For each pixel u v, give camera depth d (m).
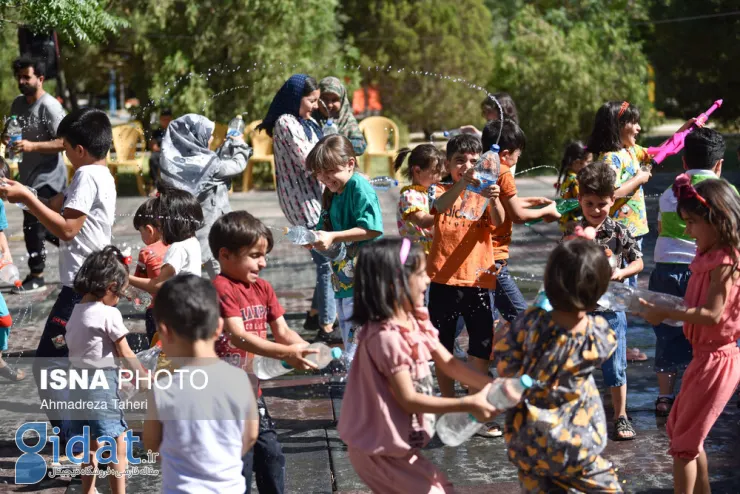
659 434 5.48
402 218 5.74
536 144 20.34
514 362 3.56
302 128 6.80
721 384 4.14
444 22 22.69
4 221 7.63
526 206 5.79
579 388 3.51
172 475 3.46
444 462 5.17
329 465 5.13
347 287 5.68
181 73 17.53
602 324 3.55
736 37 21.58
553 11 23.48
